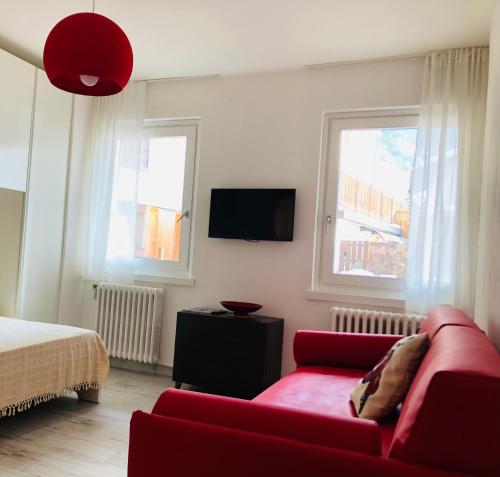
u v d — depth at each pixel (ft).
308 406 6.64
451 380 3.74
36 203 12.60
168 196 13.91
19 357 8.36
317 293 11.84
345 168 12.13
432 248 10.50
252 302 12.53
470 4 8.82
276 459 4.06
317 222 12.17
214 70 12.80
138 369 13.69
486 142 9.13
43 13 10.18
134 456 4.50
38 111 12.52
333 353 9.02
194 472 4.30
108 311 13.67
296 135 12.32
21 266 12.20
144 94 13.76
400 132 11.68
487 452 3.64
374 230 11.76
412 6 9.00
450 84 10.66
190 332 11.69
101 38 5.98
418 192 10.84
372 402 6.02
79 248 14.16
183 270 13.53
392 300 11.16
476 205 10.25
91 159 14.19
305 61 11.84
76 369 9.77
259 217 12.26
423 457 3.80
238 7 9.41
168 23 10.23
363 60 11.60
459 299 10.19
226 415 4.40
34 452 7.88
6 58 11.55
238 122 12.94
